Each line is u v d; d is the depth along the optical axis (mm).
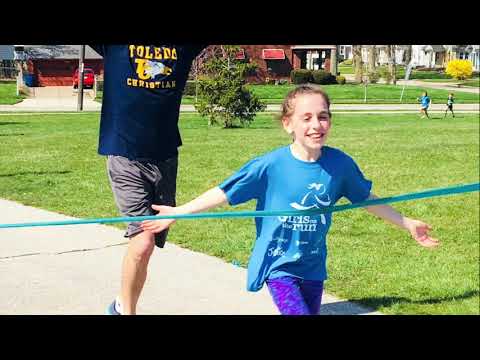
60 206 5277
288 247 2154
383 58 51656
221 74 14234
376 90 30297
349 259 3965
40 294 3164
